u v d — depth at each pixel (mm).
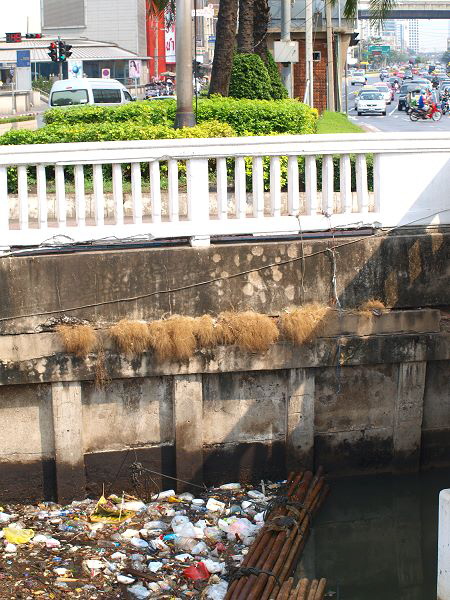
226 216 11766
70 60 70438
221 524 11031
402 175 12062
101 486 11695
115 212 11586
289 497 11445
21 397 11328
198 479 11789
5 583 9812
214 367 11523
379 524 11883
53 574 10031
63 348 11203
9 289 11070
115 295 11352
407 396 12141
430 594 10586
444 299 12156
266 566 9977
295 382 11812
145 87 69188
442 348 12039
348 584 10719
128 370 11367
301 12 45844
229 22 21172
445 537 8289
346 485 12328
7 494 11500
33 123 42969
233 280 11602
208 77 65812
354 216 12062
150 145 11406
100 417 11555
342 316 11781
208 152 11539
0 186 11242
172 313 11500
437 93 72750
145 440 11695
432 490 12438
